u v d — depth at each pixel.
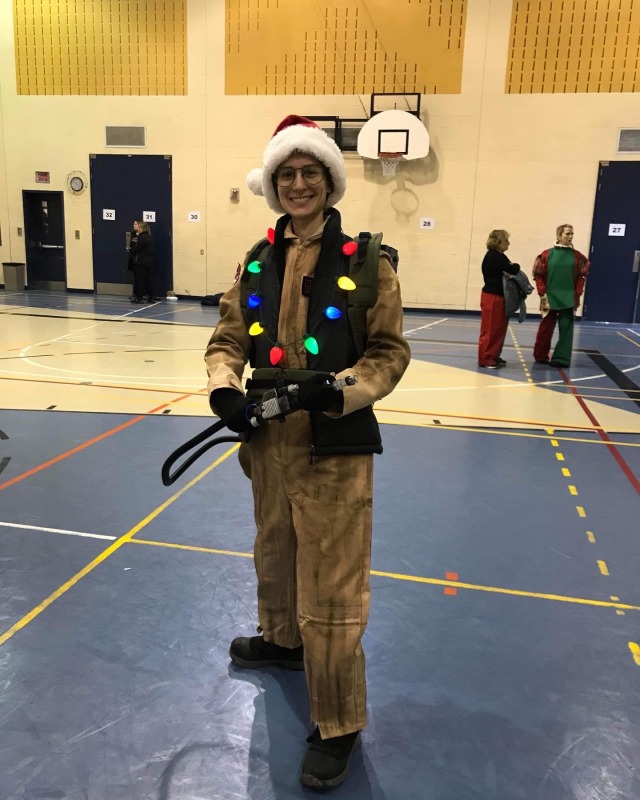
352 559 1.78
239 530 3.30
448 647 2.41
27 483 3.85
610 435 5.15
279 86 12.76
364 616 1.81
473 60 11.94
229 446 4.61
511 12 11.63
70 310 12.09
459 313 12.94
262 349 1.84
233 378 1.78
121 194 14.04
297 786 1.80
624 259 12.19
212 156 13.38
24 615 2.54
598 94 11.67
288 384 1.75
